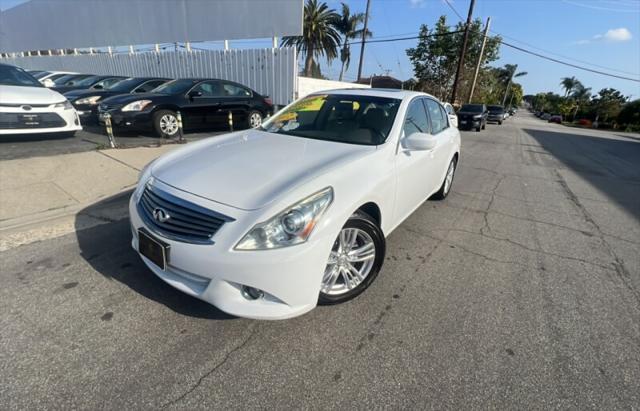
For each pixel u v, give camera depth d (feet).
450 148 14.76
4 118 18.42
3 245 10.02
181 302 7.82
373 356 6.63
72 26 64.75
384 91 11.98
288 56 36.42
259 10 38.14
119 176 16.20
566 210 16.12
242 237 6.05
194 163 8.08
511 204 16.62
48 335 6.71
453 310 8.15
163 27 48.78
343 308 8.01
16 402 5.36
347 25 99.81
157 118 24.54
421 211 14.76
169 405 5.46
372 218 8.17
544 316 8.09
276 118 12.12
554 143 48.21
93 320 7.16
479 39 84.28
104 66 60.29
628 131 148.97
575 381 6.27
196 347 6.63
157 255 6.78
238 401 5.59
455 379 6.20
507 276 9.83
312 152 8.59
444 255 10.91
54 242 10.32
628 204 17.66
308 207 6.45
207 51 42.86
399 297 8.56
